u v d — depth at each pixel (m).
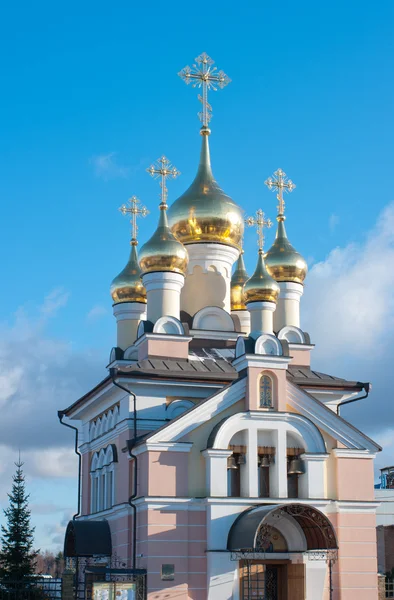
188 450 40.03
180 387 43.91
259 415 40.78
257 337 42.16
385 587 48.03
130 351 50.47
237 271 59.88
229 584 38.78
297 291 54.03
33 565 63.56
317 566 40.06
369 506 41.62
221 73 56.69
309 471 41.00
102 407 48.56
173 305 48.12
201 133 55.56
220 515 39.25
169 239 48.53
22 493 64.75
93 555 43.78
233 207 53.31
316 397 46.31
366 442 42.47
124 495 42.38
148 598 37.97
